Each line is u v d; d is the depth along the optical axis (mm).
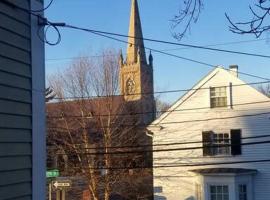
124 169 35750
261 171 31094
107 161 35781
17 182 4973
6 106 4879
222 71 31875
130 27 93062
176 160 32625
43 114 5559
